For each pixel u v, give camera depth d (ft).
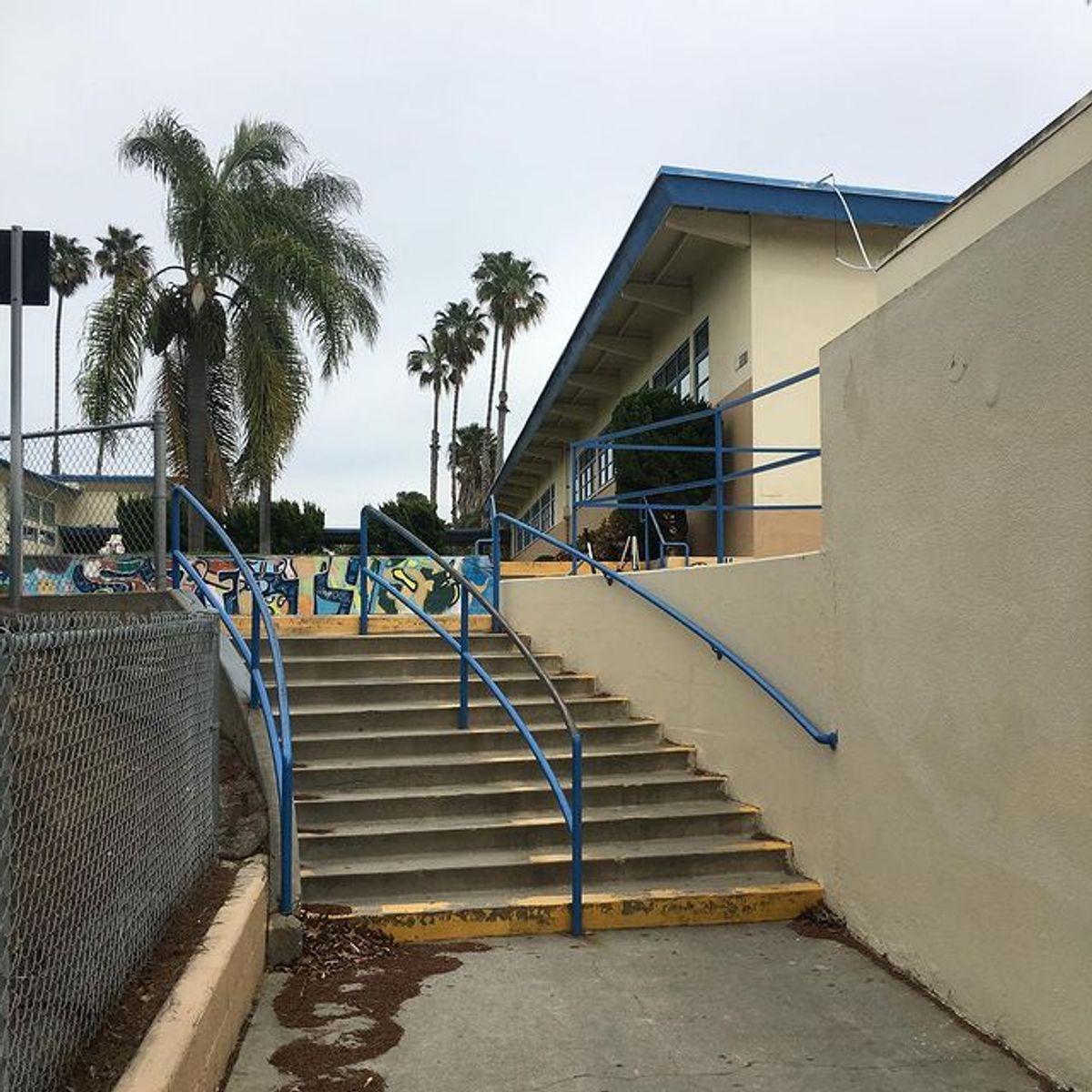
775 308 48.91
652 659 25.62
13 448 21.62
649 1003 14.69
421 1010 14.33
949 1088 12.17
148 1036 9.75
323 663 26.27
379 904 17.92
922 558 15.44
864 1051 13.17
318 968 15.80
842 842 18.08
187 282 56.80
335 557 45.27
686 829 20.99
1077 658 12.00
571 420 85.40
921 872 15.39
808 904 18.72
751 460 48.65
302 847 19.15
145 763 12.19
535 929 17.76
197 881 15.20
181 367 59.57
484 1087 12.16
